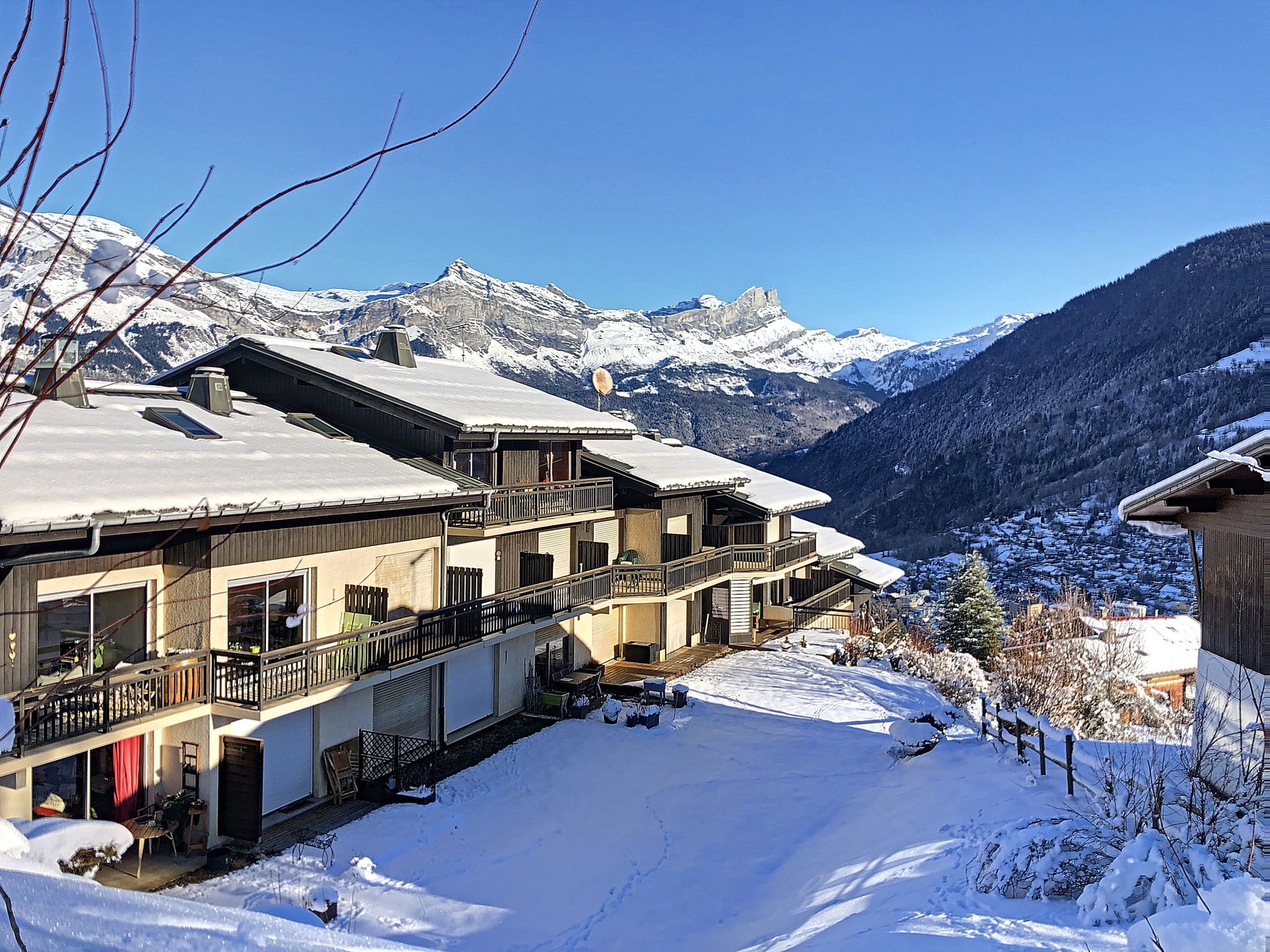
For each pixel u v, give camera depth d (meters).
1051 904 9.39
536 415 23.00
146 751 13.65
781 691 25.39
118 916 3.42
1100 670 29.94
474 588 19.80
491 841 14.81
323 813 15.51
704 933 11.92
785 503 33.69
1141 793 11.05
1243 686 10.70
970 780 14.84
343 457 17.62
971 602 43.91
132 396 17.70
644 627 28.95
